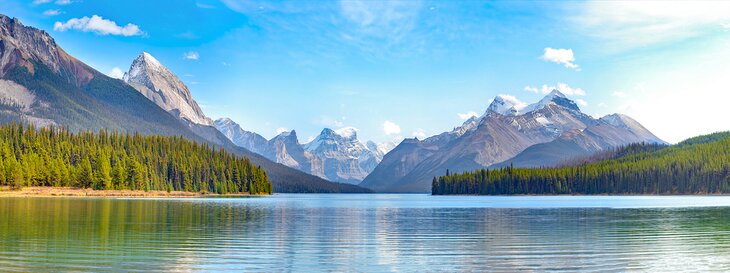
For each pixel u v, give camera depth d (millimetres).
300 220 96250
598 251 56531
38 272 43938
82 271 44562
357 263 49719
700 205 169000
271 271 45969
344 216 110062
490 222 93062
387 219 100812
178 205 149250
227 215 106812
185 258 51188
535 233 73500
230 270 46188
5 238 62594
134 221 86562
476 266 48406
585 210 136625
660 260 51031
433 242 63844
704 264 48969
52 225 77438
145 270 45469
